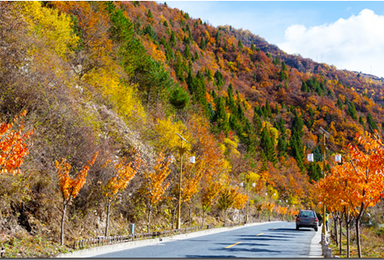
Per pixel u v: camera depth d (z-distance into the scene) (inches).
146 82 2224.4
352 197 530.6
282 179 3895.2
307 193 3988.7
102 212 844.0
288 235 981.8
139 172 1055.0
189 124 2258.9
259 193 3112.7
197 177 1234.0
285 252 571.2
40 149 751.7
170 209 1225.4
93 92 1363.2
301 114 7052.2
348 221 585.6
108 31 2016.5
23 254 482.0
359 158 466.3
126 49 2150.6
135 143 1221.7
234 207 1963.6
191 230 1045.2
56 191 741.9
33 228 615.8
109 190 745.6
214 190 1314.0
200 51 7578.7
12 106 780.6
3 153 412.2
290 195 3848.4
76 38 1363.2
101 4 2049.7
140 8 6993.1
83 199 792.9
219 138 3112.7
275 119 6663.4
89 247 577.3
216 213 1758.1
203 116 3031.5
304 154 5418.3
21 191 638.5
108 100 1409.9
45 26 1220.5
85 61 1550.2
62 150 810.2
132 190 1002.1
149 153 1284.4
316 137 6254.9
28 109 807.7
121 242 657.0
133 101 1529.3
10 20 944.3
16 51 904.9
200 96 3592.5
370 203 480.7
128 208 973.8
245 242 742.5
